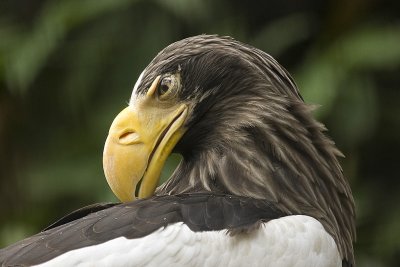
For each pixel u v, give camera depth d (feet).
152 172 21.17
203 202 19.99
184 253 18.92
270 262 19.24
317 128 21.74
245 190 21.09
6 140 36.76
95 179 35.12
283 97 21.56
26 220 35.96
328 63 34.53
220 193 21.07
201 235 19.12
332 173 21.86
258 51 21.80
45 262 18.65
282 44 36.65
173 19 35.81
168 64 21.36
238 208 20.10
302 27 36.94
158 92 21.29
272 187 21.11
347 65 34.47
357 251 35.17
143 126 21.20
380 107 36.45
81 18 35.19
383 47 34.45
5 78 36.01
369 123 34.42
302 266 19.44
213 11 36.19
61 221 21.39
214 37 21.77
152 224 19.25
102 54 35.96
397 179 36.76
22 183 36.45
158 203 19.90
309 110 21.70
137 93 21.42
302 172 21.42
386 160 36.86
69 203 35.86
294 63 37.55
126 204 20.01
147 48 35.73
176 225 19.21
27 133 36.94
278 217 20.34
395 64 34.88
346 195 22.09
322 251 19.81
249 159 21.25
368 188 36.11
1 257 18.94
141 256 18.76
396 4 38.24
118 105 35.47
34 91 36.81
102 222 19.39
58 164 35.91
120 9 35.65
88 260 18.66
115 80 35.91
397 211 35.81
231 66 21.45
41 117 37.01
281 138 21.38
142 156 21.06
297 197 21.22
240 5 37.60
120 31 35.91
